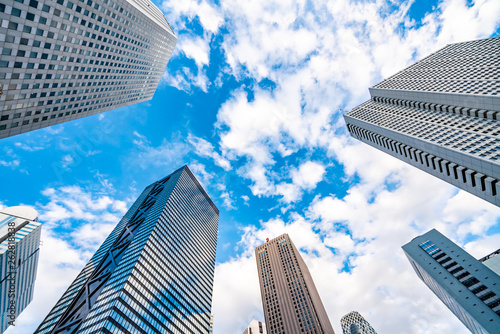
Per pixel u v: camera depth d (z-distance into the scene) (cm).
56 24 5191
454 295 8919
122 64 8644
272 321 14200
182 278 10238
